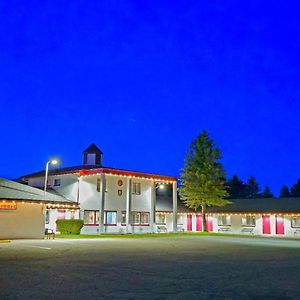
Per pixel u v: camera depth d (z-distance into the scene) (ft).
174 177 149.89
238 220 166.09
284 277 41.16
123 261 52.60
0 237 93.40
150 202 146.10
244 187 327.88
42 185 141.90
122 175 132.67
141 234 127.54
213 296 30.83
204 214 158.20
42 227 100.37
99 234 120.98
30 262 49.55
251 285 36.01
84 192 130.00
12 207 96.02
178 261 53.98
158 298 29.73
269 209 157.28
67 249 68.64
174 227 147.74
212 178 158.10
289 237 142.51
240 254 66.90
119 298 29.50
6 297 29.14
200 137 159.22
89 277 38.68
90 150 157.69
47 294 30.42
